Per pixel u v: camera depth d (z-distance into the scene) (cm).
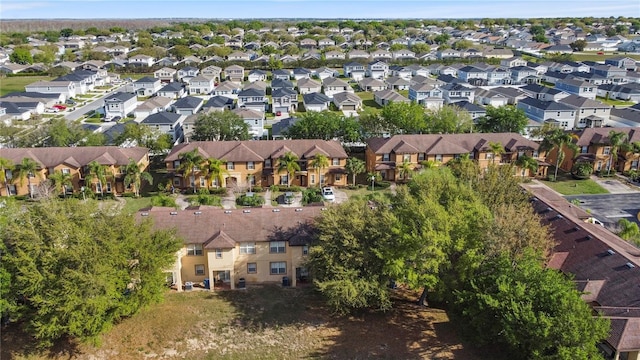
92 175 7738
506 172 6488
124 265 4384
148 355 4388
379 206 5269
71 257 4066
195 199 7856
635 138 9194
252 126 11456
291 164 8144
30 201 7800
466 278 4431
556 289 3834
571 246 5253
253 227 5431
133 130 9294
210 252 5250
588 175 8875
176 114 11481
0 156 7975
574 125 12319
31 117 12019
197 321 4797
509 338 3744
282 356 4406
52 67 19775
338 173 8494
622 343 3794
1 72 19400
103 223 4459
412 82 17225
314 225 5284
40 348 4384
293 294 5297
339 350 4466
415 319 4900
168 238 4750
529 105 12719
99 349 4419
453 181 5756
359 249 4606
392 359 4347
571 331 3547
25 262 4084
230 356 4400
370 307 5047
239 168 8381
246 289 5388
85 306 4000
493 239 4503
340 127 9862
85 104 15238
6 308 4181
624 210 7662
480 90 15325
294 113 13950
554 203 6391
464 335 4419
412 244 4378
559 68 19875
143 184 8494
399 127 9931
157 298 4575
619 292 4438
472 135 9112
